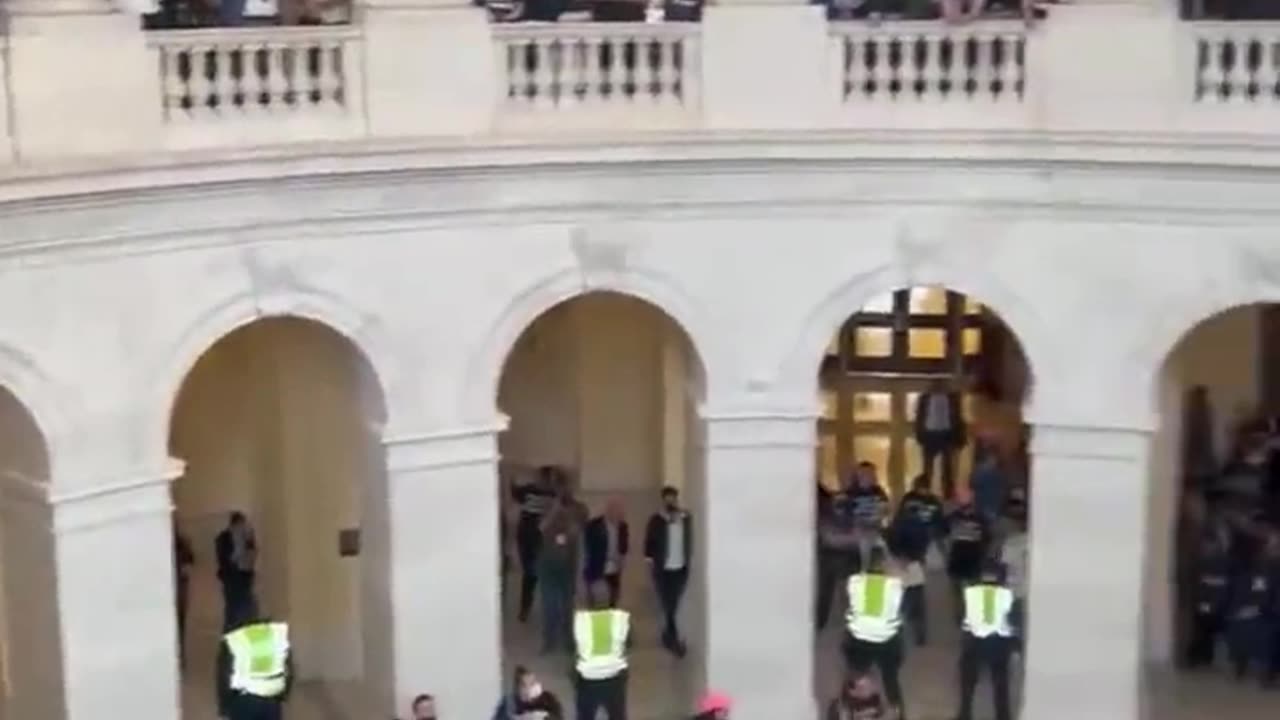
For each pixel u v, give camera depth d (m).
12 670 18.81
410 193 19.09
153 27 19.47
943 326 25.50
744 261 20.02
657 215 19.84
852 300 20.11
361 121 18.97
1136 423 19.94
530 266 19.70
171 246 18.19
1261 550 22.08
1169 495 22.27
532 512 23.39
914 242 19.92
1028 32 19.45
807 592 20.64
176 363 18.41
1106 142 19.20
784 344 20.17
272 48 18.50
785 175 19.77
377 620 20.19
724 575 20.56
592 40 19.52
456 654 20.11
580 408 25.50
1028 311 19.95
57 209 17.25
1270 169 18.94
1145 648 22.58
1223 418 23.38
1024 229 19.80
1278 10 21.73
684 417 22.86
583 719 20.20
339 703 21.61
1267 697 21.84
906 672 22.19
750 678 20.72
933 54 19.61
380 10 18.94
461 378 19.72
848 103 19.67
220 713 19.72
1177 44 19.20
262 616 22.31
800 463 20.42
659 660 22.70
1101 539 20.25
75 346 17.77
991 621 20.48
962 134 19.39
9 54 17.19
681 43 19.64
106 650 18.36
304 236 18.83
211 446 22.73
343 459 21.81
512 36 19.36
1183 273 19.56
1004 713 20.75
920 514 22.80
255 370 22.05
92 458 18.05
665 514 22.27
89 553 18.16
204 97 18.34
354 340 19.22
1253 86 19.20
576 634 20.16
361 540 20.83
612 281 19.91
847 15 20.34
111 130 17.80
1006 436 25.16
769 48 19.61
